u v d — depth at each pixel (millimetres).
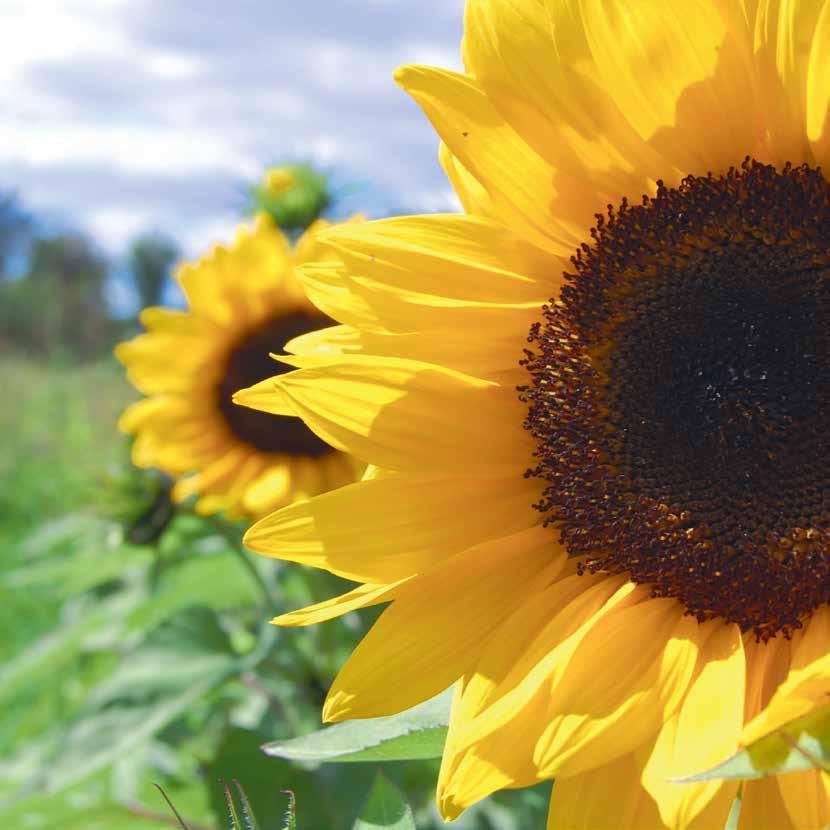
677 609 298
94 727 464
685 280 310
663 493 307
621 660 285
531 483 314
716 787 255
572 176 307
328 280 312
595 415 312
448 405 309
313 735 290
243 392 309
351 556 299
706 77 292
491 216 317
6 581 587
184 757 545
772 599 294
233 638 523
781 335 307
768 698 281
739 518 301
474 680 286
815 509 299
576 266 314
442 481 308
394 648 294
